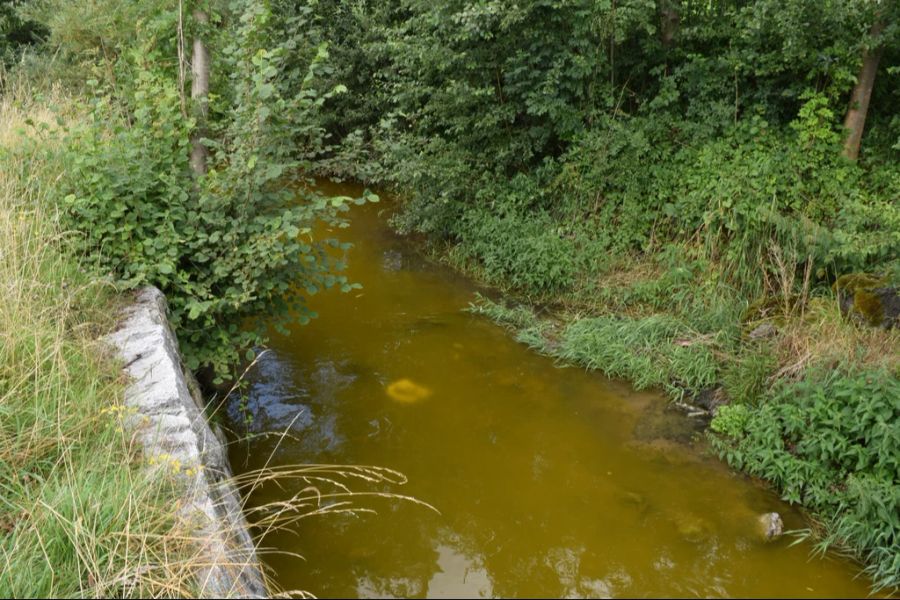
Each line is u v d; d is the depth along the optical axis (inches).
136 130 204.7
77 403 145.6
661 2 337.7
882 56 303.1
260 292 202.2
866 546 164.1
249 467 194.9
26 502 124.7
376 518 176.1
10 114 298.7
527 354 266.1
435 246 379.2
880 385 183.3
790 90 298.5
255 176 198.8
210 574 118.2
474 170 353.4
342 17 514.0
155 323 180.2
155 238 197.9
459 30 327.6
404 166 346.6
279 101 202.8
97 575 112.4
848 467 182.1
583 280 307.0
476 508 180.2
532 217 338.3
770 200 279.4
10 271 174.7
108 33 326.3
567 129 324.2
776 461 187.8
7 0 576.7
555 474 194.5
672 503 182.4
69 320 173.3
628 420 222.1
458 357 263.7
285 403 229.8
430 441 209.9
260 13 209.5
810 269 256.7
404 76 417.7
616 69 346.0
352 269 358.0
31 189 203.6
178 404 153.0
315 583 154.0
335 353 266.4
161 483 130.0
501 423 220.1
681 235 304.7
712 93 320.2
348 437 211.2
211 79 254.8
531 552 165.8
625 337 260.7
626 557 164.1
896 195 259.8
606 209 319.9
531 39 322.7
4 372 149.6
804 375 211.5
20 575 109.7
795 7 268.2
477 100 342.0
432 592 152.9
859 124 288.8
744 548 166.7
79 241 191.5
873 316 221.9
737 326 253.6
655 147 319.6
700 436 212.4
